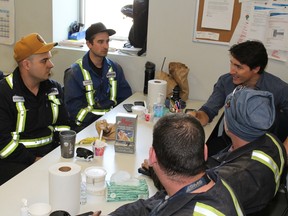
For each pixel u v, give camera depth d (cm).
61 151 197
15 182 169
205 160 110
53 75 374
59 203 143
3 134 225
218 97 274
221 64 329
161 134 108
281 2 297
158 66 346
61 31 379
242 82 250
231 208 103
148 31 340
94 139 218
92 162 194
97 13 410
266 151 145
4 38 379
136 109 271
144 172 183
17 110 231
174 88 313
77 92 313
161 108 271
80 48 367
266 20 305
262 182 136
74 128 300
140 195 162
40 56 229
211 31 323
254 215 141
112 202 159
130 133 206
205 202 101
